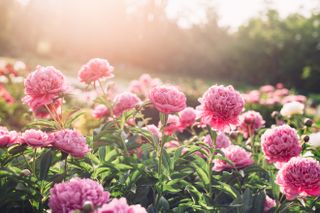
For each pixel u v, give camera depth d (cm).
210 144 384
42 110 357
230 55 4462
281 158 328
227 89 317
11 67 1052
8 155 299
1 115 787
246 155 346
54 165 364
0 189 280
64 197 236
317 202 343
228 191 324
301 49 4106
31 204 292
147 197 354
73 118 364
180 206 311
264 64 4319
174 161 330
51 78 314
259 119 448
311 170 290
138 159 367
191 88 1474
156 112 789
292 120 499
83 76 394
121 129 353
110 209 196
